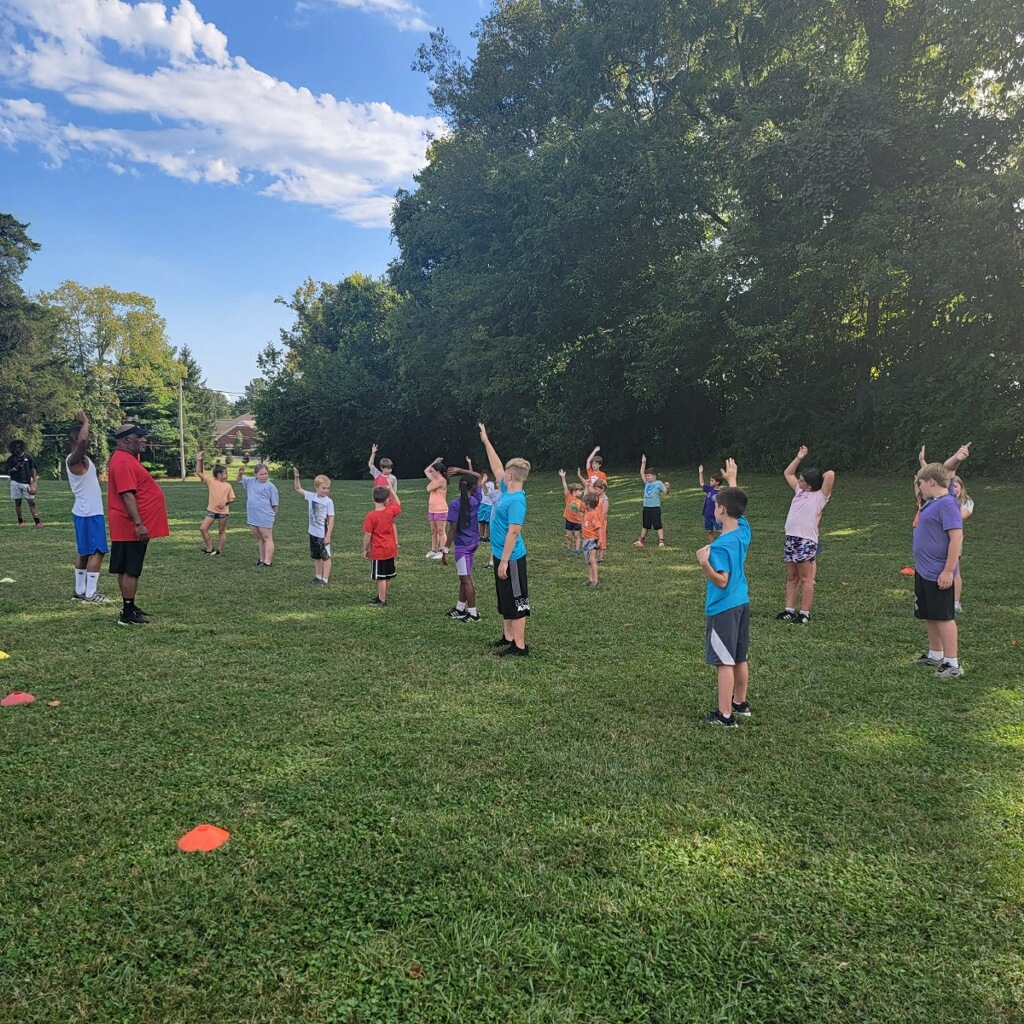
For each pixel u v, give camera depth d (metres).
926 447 19.48
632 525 15.06
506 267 30.50
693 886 2.77
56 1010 2.13
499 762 3.80
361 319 56.09
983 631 6.63
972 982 2.32
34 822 3.13
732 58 24.11
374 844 3.00
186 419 71.69
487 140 33.16
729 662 4.37
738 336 21.55
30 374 48.72
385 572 7.75
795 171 19.81
